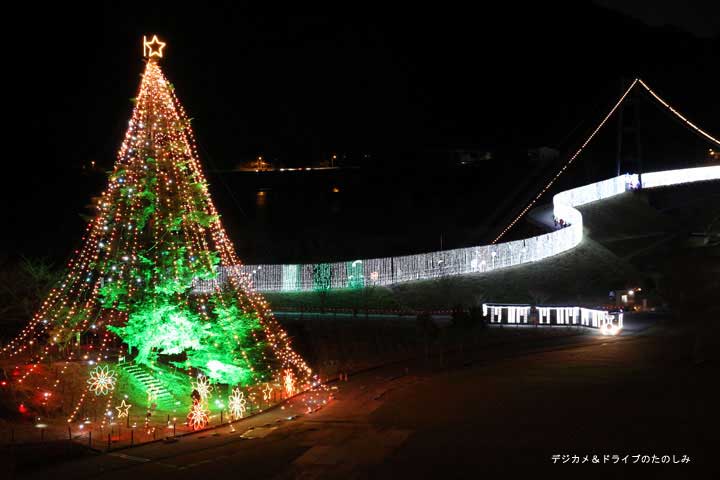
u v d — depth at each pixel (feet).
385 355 137.59
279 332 125.39
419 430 78.74
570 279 187.01
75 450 73.41
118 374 100.22
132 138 102.53
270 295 195.83
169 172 102.78
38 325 116.98
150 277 103.09
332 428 82.48
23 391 90.58
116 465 69.46
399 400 96.43
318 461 68.90
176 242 103.04
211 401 101.91
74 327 107.65
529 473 61.98
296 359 120.57
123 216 102.89
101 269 105.09
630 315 160.25
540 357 122.72
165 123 102.47
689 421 74.13
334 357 137.28
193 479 64.75
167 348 103.71
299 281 200.03
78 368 99.86
